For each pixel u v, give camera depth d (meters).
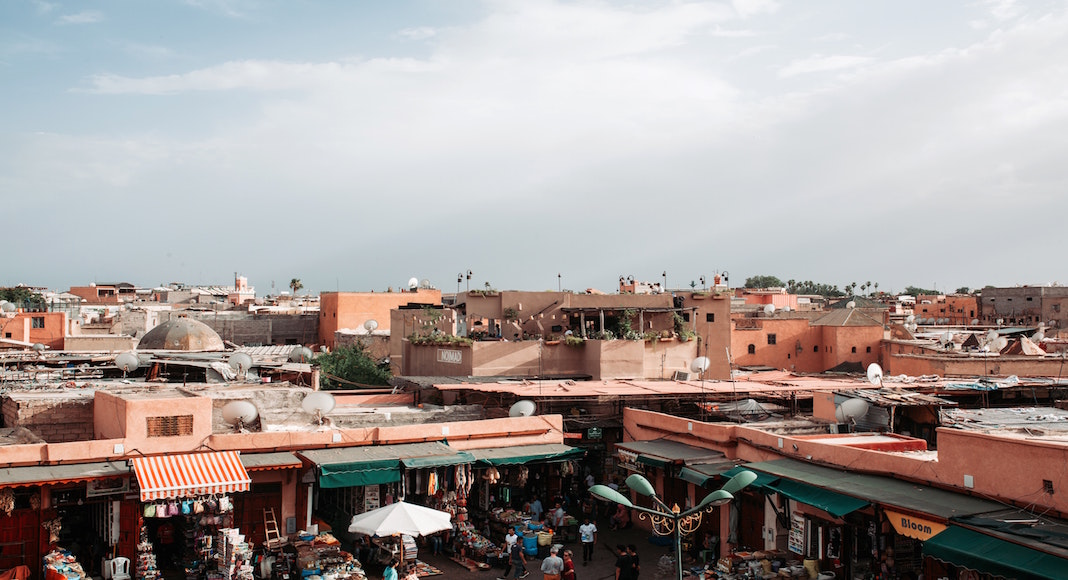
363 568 25.28
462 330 52.91
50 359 36.88
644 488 15.88
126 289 126.44
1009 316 96.12
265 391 28.81
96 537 23.98
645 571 25.17
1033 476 17.97
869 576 21.25
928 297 116.00
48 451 22.42
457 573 25.33
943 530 18.11
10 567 22.27
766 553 23.56
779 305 101.19
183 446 24.34
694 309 45.75
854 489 20.80
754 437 26.27
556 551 23.83
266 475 25.28
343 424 30.27
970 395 34.12
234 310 98.44
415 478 26.47
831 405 29.48
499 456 27.84
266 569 24.03
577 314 45.44
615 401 33.03
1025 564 16.11
